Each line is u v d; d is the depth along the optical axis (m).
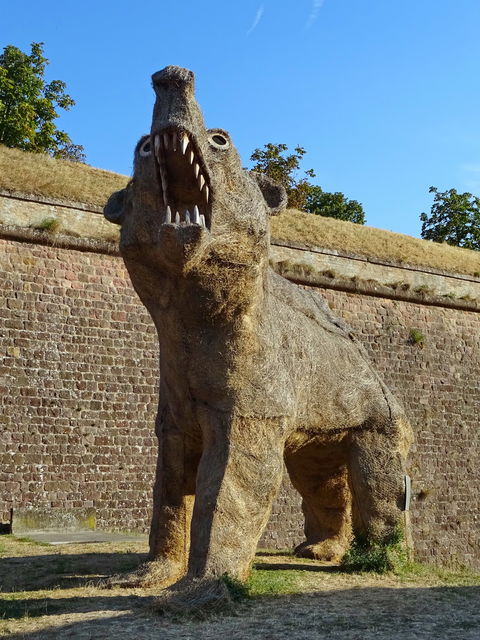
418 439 20.38
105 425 15.72
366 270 20.97
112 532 14.57
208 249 6.57
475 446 21.45
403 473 8.95
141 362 16.41
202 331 7.00
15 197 15.97
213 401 7.08
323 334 8.67
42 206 16.22
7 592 7.43
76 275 16.06
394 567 8.47
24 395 14.98
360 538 8.80
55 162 18.30
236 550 6.76
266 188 7.80
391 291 20.94
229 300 6.86
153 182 6.54
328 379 8.42
